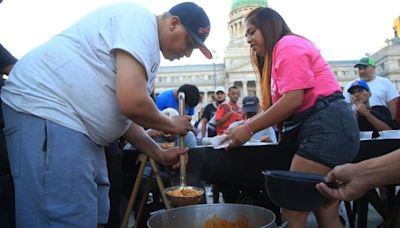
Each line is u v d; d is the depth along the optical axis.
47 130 1.24
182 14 1.39
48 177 1.21
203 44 1.43
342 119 1.64
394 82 38.88
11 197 1.33
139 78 1.22
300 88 1.61
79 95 1.26
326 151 1.61
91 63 1.27
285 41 1.70
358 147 1.73
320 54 1.76
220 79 49.28
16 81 1.32
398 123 3.72
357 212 2.99
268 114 1.69
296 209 0.96
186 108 3.53
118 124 1.35
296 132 1.74
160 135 2.72
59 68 1.27
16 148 1.27
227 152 2.01
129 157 2.83
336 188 0.85
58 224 1.21
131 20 1.27
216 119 5.12
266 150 1.95
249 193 2.49
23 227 1.23
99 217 1.47
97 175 1.42
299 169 1.67
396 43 39.91
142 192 2.71
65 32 1.37
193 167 2.17
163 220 1.19
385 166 0.79
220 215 1.29
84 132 1.29
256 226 1.22
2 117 1.34
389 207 2.60
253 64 2.10
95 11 1.38
